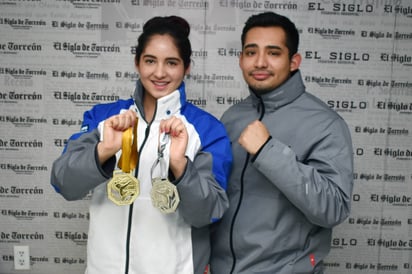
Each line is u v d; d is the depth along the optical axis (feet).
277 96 3.74
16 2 5.54
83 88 5.70
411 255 6.03
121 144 2.98
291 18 5.56
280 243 3.64
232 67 5.65
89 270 3.43
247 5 5.53
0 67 5.66
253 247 3.69
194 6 5.52
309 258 3.73
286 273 3.64
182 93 3.52
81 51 5.63
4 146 5.83
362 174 5.85
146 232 3.30
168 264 3.29
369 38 5.60
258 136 3.31
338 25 5.58
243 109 4.13
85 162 2.99
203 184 3.07
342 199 3.38
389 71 5.66
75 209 6.00
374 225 5.98
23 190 5.93
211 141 3.47
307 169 3.26
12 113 5.75
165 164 3.00
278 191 3.63
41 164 5.88
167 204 2.97
